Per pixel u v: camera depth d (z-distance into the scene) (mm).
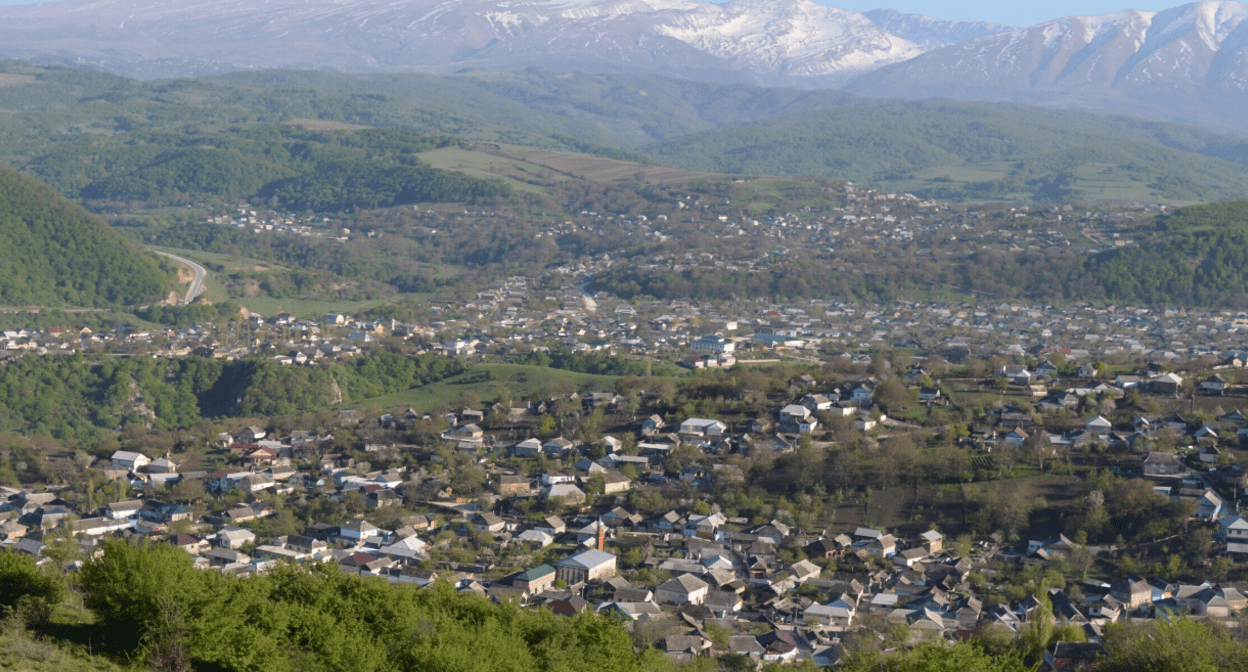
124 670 96500
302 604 110000
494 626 114125
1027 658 138375
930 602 178500
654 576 190375
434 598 122938
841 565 198625
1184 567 187625
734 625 171250
